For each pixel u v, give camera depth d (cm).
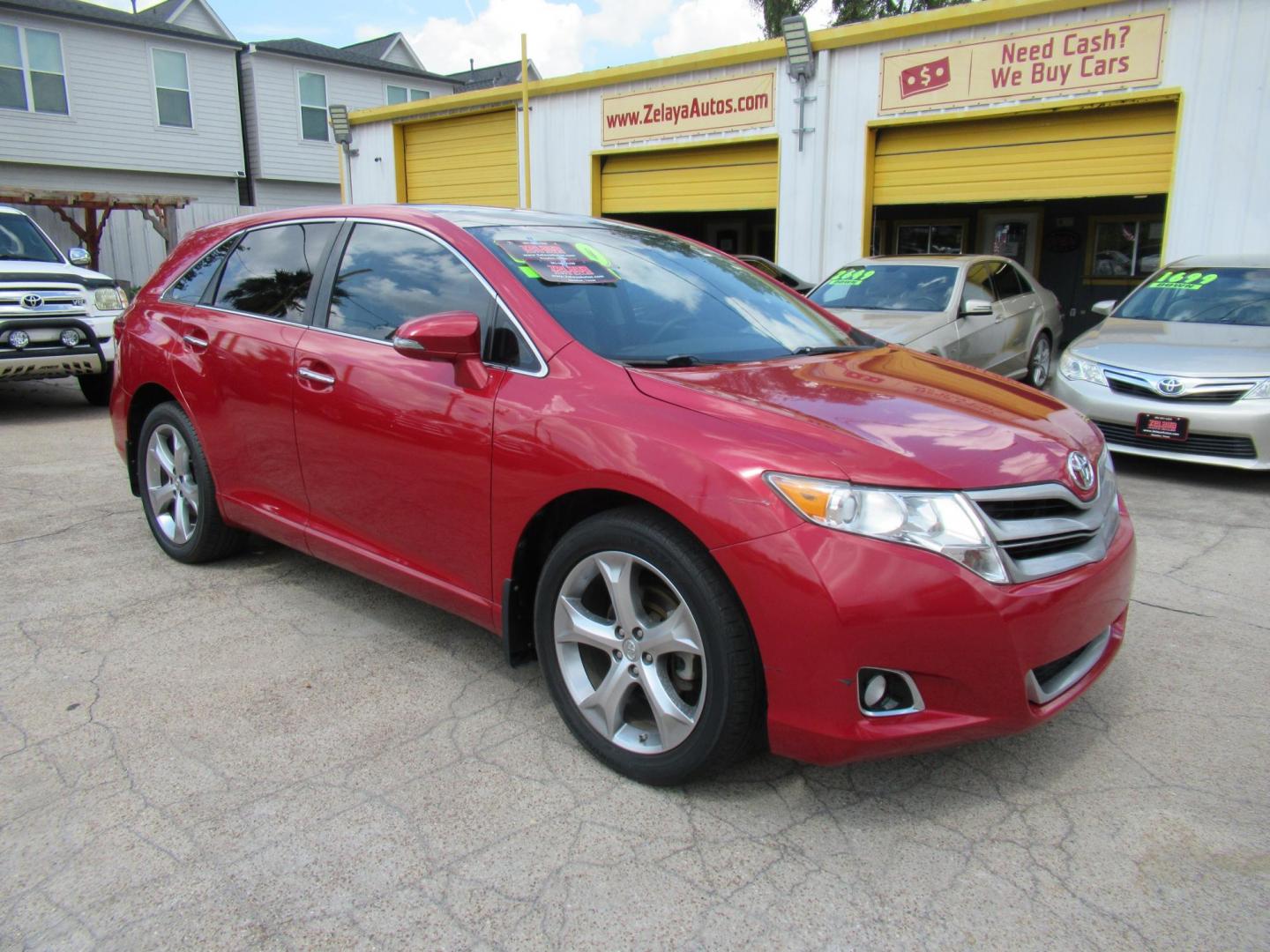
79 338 868
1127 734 295
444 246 328
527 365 289
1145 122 1016
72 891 218
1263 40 921
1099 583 250
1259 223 955
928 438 249
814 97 1212
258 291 394
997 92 1082
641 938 206
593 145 1463
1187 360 623
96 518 517
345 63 2631
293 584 418
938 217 1575
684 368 288
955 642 224
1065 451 262
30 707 303
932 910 215
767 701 233
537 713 305
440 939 205
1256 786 266
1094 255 1465
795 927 209
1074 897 220
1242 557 469
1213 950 203
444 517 305
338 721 298
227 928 207
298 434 356
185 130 2348
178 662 338
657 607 261
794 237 1268
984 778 270
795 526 224
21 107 2094
